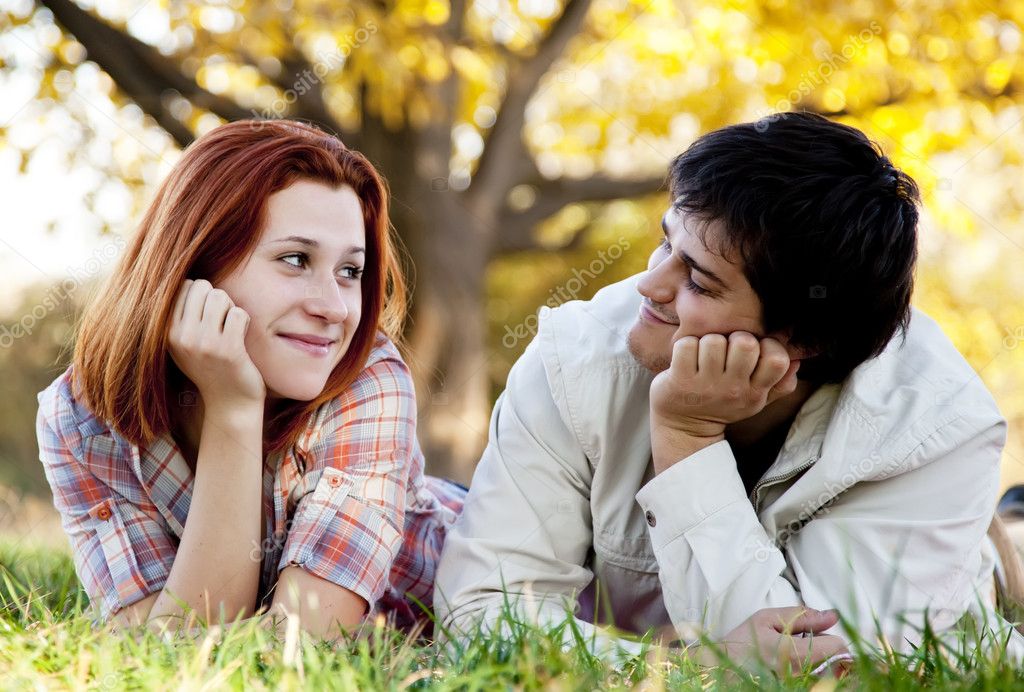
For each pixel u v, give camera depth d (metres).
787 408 1.60
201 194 1.47
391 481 1.55
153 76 5.06
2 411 7.05
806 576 1.47
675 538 1.49
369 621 1.55
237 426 1.46
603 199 6.43
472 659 1.15
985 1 5.29
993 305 5.95
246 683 1.02
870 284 1.45
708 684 1.11
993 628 1.54
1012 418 6.14
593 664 1.12
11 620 1.23
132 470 1.55
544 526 1.61
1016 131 5.52
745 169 1.41
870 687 1.02
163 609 1.44
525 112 5.70
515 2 5.48
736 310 1.46
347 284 1.53
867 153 1.46
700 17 5.47
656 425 1.53
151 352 1.46
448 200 5.61
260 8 4.70
